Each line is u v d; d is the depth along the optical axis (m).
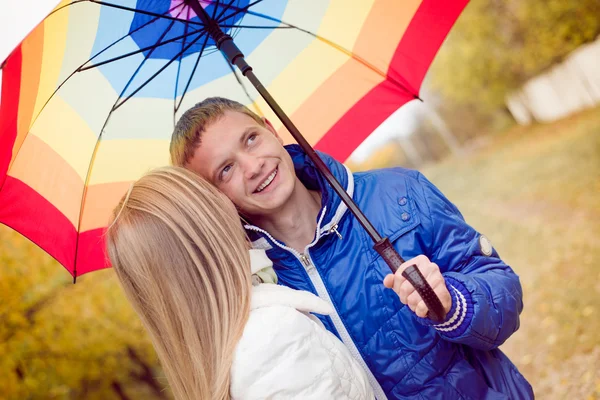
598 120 5.77
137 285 1.33
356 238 1.59
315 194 1.75
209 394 1.26
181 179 1.37
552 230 4.80
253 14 1.81
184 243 1.28
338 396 1.19
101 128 1.74
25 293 4.60
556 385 3.70
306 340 1.21
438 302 1.18
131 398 4.60
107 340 4.65
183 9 1.68
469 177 6.36
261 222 1.64
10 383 4.46
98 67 1.65
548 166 5.63
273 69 1.93
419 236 1.58
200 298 1.28
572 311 4.00
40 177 1.67
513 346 4.14
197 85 1.86
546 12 6.15
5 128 1.48
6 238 4.62
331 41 1.92
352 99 1.97
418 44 1.88
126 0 1.57
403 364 1.52
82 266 1.82
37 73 1.49
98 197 1.81
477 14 6.52
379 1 1.85
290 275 1.63
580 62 6.11
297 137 1.53
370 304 1.55
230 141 1.53
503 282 1.50
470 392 1.52
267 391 1.17
